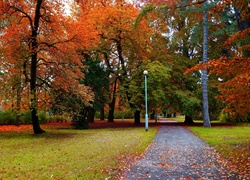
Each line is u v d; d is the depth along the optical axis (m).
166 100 27.77
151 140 14.25
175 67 28.58
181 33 28.28
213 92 27.25
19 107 18.59
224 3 10.34
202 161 8.78
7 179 6.68
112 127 26.20
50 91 20.17
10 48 17.28
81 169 7.63
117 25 26.69
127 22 26.64
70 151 10.95
